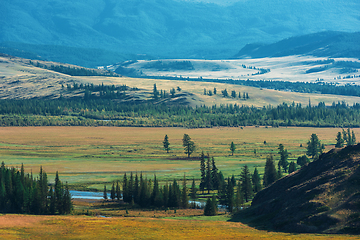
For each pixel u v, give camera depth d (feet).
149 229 476.54
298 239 396.37
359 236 394.32
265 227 484.33
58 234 456.45
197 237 428.56
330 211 457.27
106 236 444.14
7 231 461.78
